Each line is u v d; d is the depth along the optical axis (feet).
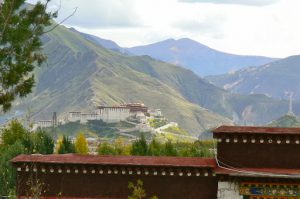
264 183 151.84
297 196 151.33
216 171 149.69
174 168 154.61
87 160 157.69
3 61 90.43
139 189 149.79
